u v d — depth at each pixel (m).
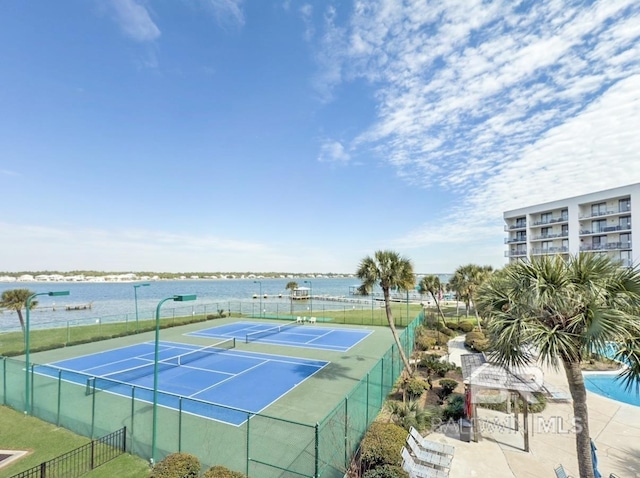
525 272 7.84
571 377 7.51
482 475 9.05
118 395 15.19
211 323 40.56
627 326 6.82
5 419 12.90
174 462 8.21
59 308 68.06
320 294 116.69
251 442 10.84
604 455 10.07
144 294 122.69
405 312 50.56
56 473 9.34
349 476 8.58
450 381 15.20
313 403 14.71
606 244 44.72
